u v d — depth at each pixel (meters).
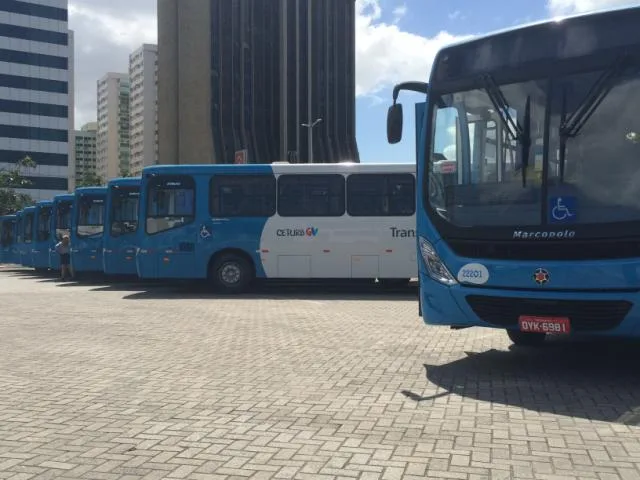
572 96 6.21
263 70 90.50
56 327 10.53
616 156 5.95
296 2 91.75
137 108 142.00
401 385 6.39
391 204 16.42
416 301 15.05
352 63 99.62
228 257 16.72
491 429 4.93
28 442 4.70
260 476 4.00
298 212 16.58
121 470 4.12
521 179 6.38
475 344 8.78
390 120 7.93
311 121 92.56
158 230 16.83
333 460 4.27
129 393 6.12
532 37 6.50
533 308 6.20
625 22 6.07
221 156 83.00
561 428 4.95
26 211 28.30
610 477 3.95
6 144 99.81
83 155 166.50
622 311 5.83
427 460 4.25
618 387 6.28
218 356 7.96
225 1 85.56
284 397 5.93
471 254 6.59
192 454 4.41
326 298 15.83
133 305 14.06
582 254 5.97
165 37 84.94
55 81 103.94
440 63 7.17
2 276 26.41
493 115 6.64
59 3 104.44
